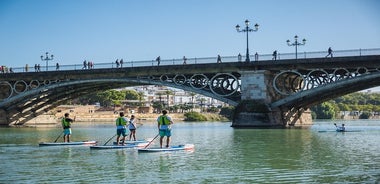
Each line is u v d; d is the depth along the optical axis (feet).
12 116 293.84
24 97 272.92
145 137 158.92
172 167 73.87
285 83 229.86
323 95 232.94
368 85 222.07
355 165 74.33
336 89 224.53
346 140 132.05
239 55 214.48
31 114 306.55
